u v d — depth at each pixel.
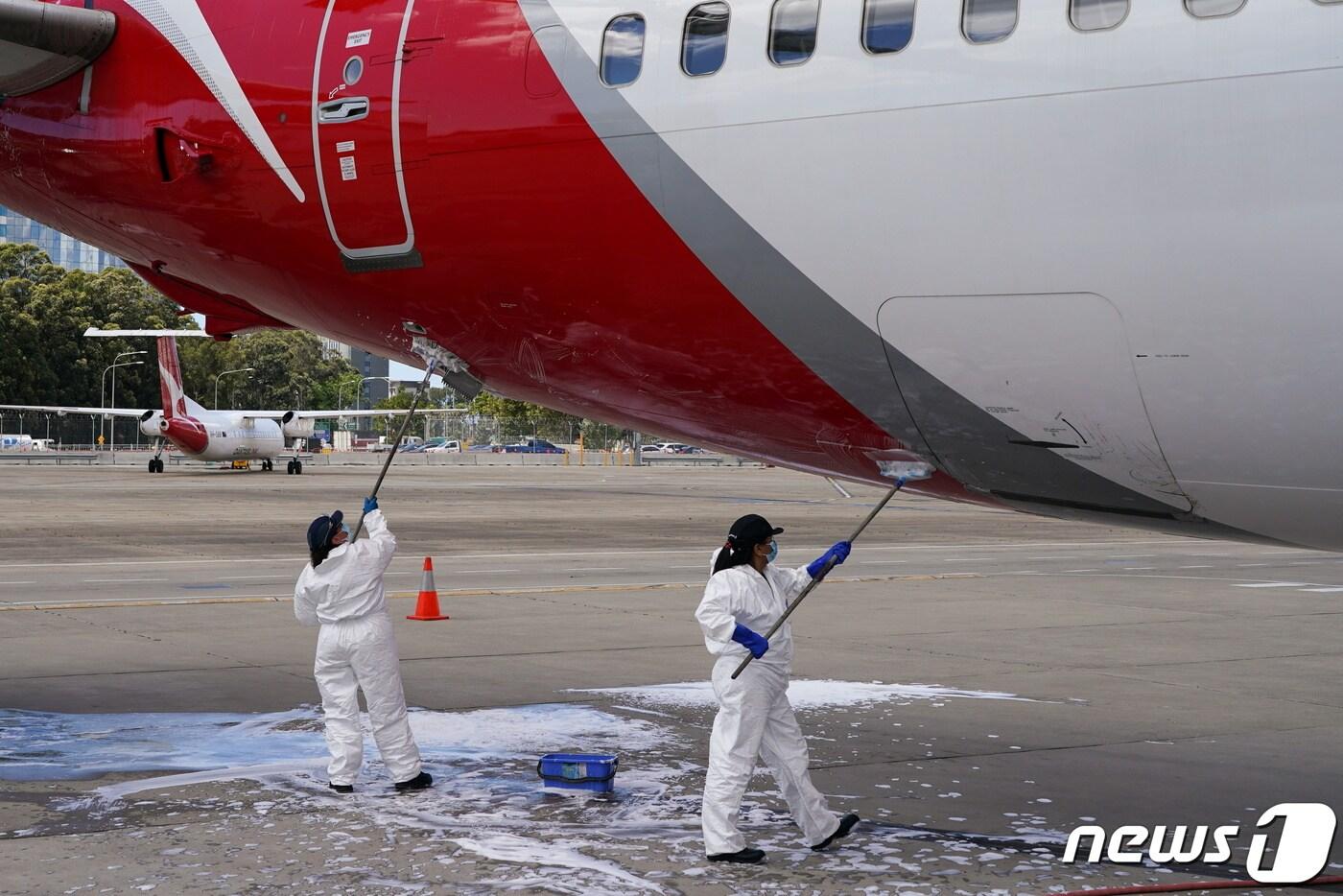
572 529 32.88
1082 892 6.34
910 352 6.42
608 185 6.84
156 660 12.85
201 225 8.69
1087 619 16.78
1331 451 5.75
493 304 7.70
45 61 8.86
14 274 118.94
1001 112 5.80
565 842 7.09
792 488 61.28
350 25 7.81
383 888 6.31
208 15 8.42
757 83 6.39
